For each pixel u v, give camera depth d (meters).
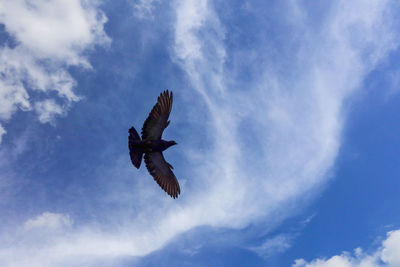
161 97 12.63
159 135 12.40
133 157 11.88
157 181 12.11
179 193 12.50
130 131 12.20
